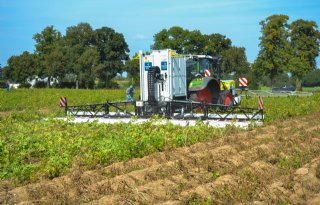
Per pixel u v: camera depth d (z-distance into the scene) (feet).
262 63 213.46
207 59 84.12
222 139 55.01
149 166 42.55
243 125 66.80
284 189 35.06
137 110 78.84
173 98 77.61
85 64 294.25
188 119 73.82
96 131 60.44
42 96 160.97
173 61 77.41
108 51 347.56
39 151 49.03
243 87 125.49
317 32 232.12
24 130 64.95
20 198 33.76
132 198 32.81
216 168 40.55
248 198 32.99
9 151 48.24
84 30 345.31
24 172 39.17
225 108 78.54
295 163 42.39
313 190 35.32
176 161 42.22
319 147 49.44
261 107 69.82
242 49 260.01
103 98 149.28
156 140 51.72
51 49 322.75
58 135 57.57
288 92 152.97
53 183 36.78
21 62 315.99
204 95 81.61
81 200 32.68
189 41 266.57
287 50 213.87
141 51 79.20
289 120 73.15
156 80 76.95
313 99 123.95
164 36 269.64
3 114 105.50
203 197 33.27
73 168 41.65
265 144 51.42
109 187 35.01
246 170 38.93
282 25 212.84
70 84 314.96
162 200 32.99
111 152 46.06
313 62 235.40
